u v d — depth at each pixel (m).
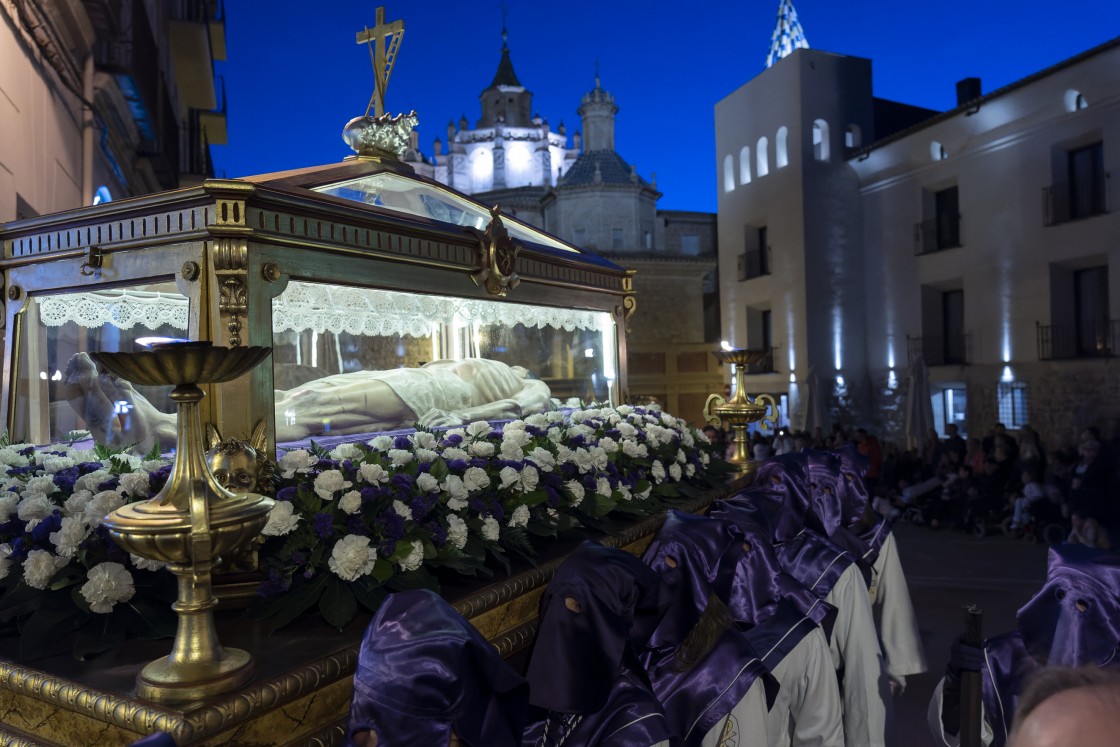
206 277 1.80
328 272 2.03
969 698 2.22
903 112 21.56
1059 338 13.71
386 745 1.25
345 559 1.70
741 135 20.23
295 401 2.28
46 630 1.56
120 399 2.20
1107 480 6.86
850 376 18.00
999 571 7.88
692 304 26.78
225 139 18.58
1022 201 14.19
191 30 12.61
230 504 1.30
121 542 1.25
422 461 2.11
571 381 3.48
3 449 2.15
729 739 2.17
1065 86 12.99
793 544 2.96
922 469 11.70
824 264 17.98
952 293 16.47
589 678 1.74
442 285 2.44
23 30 5.41
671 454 3.31
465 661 1.30
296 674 1.39
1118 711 0.62
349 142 2.74
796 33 20.94
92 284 2.05
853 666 2.86
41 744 1.42
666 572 2.14
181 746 1.18
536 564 2.18
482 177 56.44
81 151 7.07
